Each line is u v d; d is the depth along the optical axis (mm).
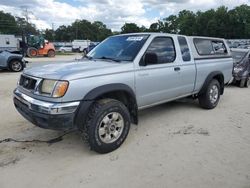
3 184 3098
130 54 4359
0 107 6215
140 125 5012
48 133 4602
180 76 5062
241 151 3922
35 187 3045
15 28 88750
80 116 3506
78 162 3598
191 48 5434
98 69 3771
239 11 79312
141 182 3125
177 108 6211
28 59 25812
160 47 4699
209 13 85375
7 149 3971
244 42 41000
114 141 3891
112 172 3344
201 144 4160
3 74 12688
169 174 3289
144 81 4328
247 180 3168
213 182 3123
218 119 5414
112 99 3883
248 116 5652
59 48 59688
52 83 3439
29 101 3598
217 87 6219
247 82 9555
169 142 4230
